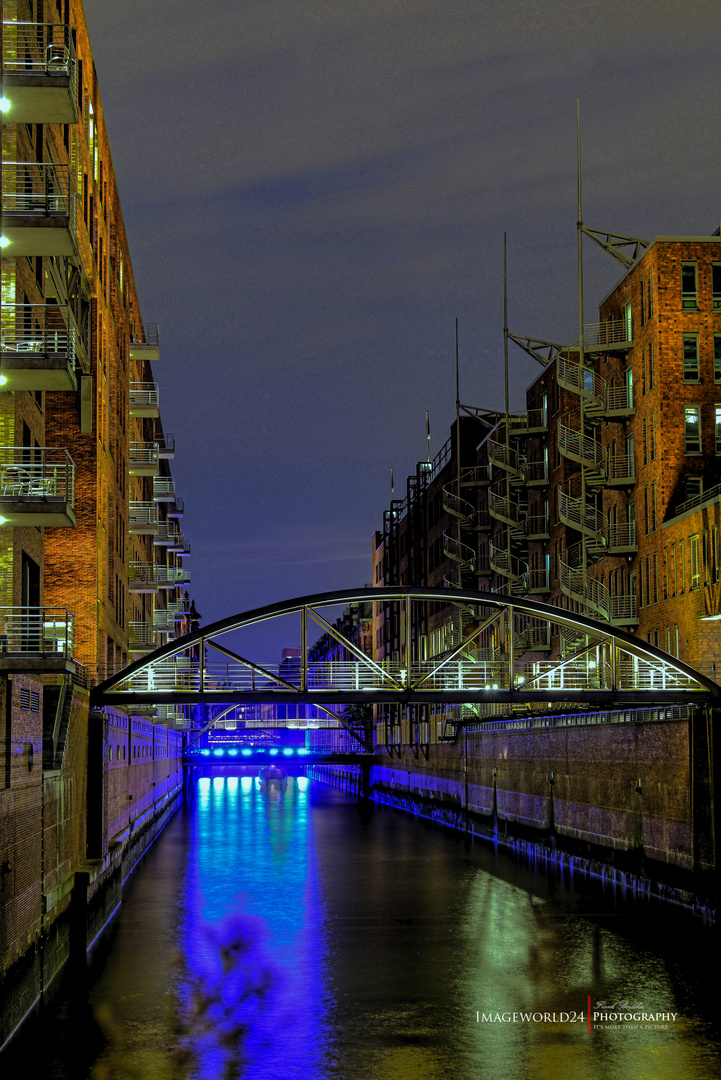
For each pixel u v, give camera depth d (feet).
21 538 97.40
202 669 122.01
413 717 317.63
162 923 109.19
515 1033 72.13
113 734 128.16
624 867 128.47
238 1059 66.90
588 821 141.69
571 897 124.16
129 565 190.08
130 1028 73.00
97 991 82.38
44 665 72.23
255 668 123.75
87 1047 68.95
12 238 90.02
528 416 238.89
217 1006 78.33
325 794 384.68
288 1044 69.72
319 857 166.20
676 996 80.53
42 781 82.07
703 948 96.27
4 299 91.97
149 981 85.20
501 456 244.22
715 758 106.42
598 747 138.10
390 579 400.88
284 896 126.00
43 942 81.15
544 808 161.89
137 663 117.91
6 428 93.45
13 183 91.30
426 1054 68.03
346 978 86.12
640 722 124.06
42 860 81.61
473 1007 78.02
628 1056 67.62
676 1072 64.90
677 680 132.87
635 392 176.45
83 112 132.36
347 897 124.88
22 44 92.17
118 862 125.59
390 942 99.35
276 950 96.12
